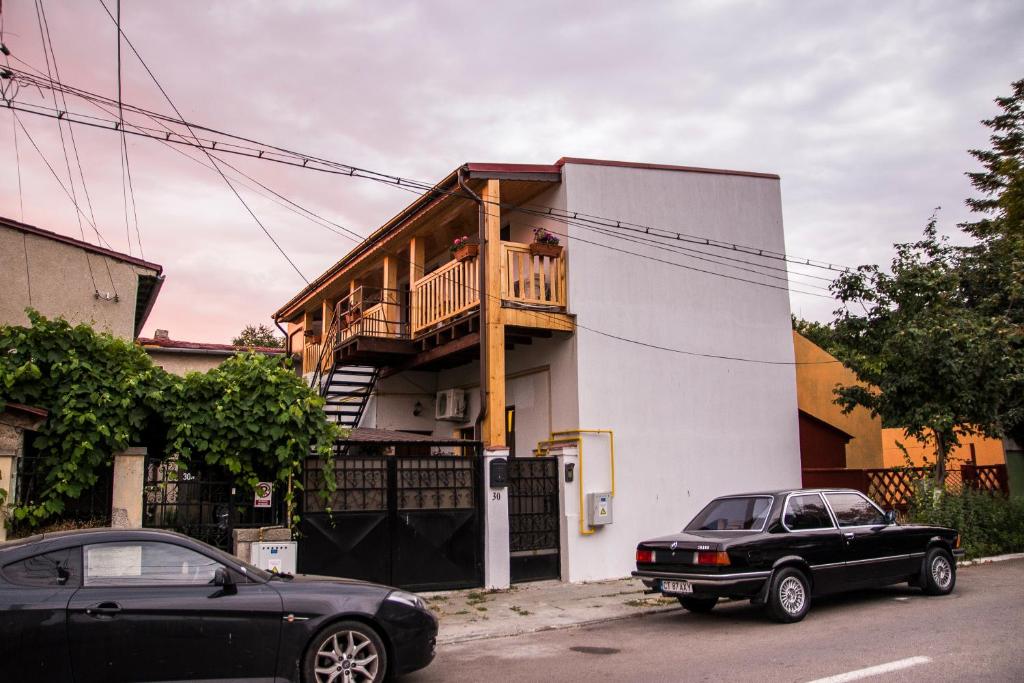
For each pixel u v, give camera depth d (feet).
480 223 42.83
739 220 52.24
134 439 30.94
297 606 19.79
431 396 58.95
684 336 48.34
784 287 53.47
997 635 25.90
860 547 32.14
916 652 23.80
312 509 34.76
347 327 57.47
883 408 51.88
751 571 29.01
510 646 27.63
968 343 46.78
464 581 38.11
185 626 18.66
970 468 56.70
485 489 39.19
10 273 42.34
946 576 34.96
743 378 50.39
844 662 22.90
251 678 19.10
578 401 43.65
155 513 31.24
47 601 17.84
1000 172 81.61
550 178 45.39
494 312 41.78
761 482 49.78
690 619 31.68
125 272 45.75
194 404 31.53
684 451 46.98
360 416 56.03
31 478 28.63
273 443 32.50
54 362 29.25
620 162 47.60
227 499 32.32
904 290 51.19
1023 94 82.74
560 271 44.98
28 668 17.44
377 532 36.11
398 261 59.36
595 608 34.24
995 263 53.93
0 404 27.63
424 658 21.25
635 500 44.57
